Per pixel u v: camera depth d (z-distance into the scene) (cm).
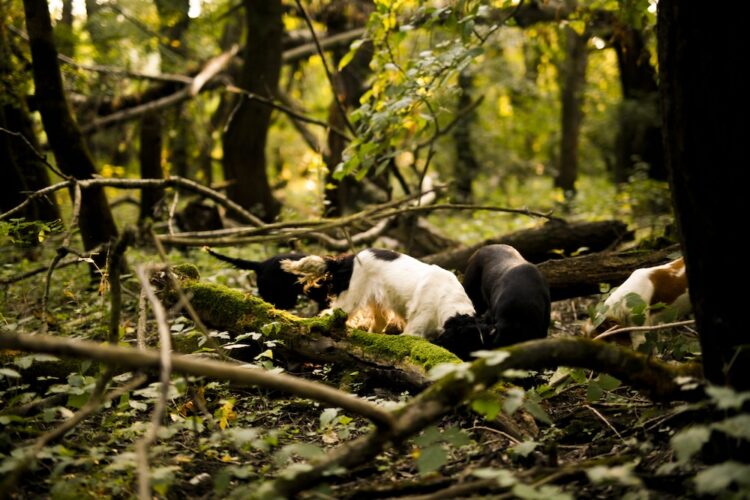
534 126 2336
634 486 332
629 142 1661
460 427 439
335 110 1122
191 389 455
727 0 313
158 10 1345
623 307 541
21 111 851
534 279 542
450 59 604
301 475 320
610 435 416
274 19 1123
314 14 1366
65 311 708
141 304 480
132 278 691
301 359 516
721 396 284
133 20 1337
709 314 336
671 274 570
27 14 728
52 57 740
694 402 368
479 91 2123
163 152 1374
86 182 575
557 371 464
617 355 357
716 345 335
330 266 625
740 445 327
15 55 890
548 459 359
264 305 532
